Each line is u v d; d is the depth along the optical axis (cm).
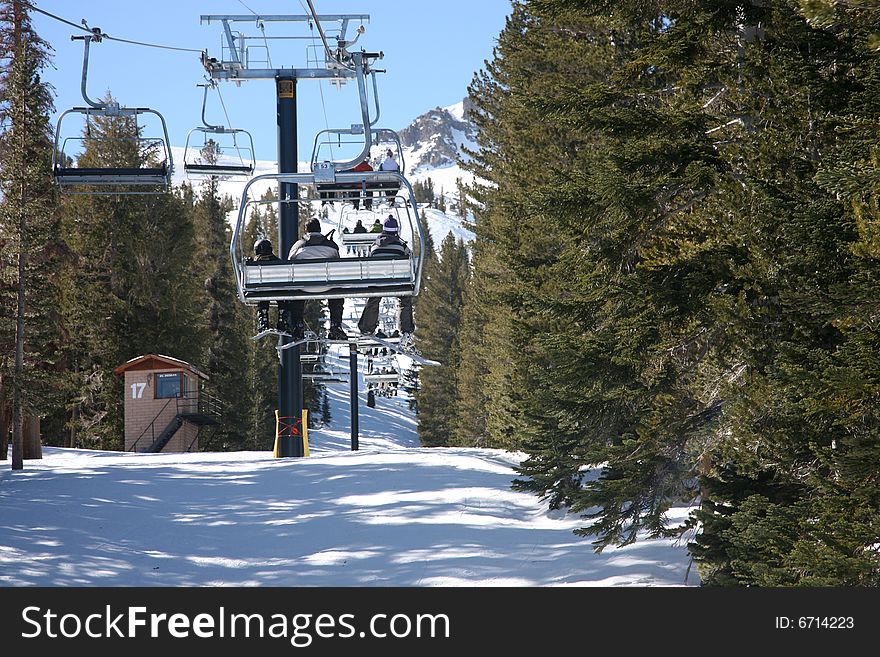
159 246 5916
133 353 5612
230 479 2438
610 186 1112
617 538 1209
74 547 1534
